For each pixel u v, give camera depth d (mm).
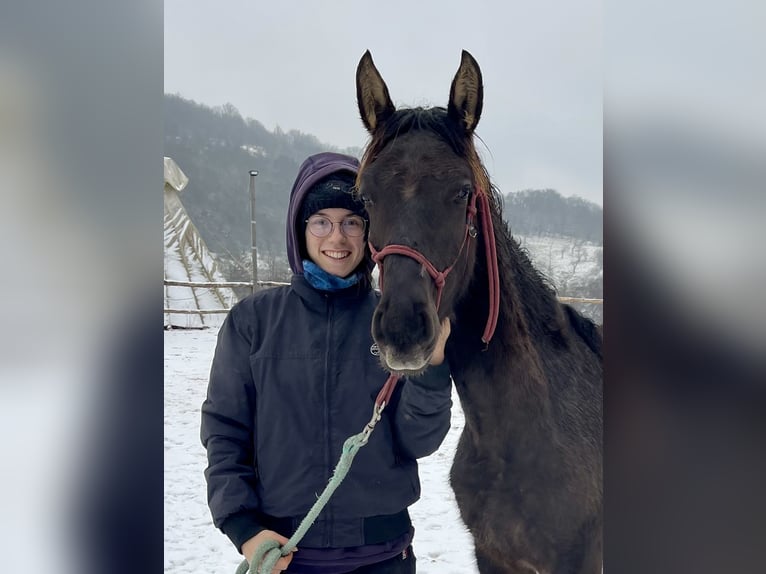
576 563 1275
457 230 1068
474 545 1382
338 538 1109
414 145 1061
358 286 1187
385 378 1137
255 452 1134
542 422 1240
